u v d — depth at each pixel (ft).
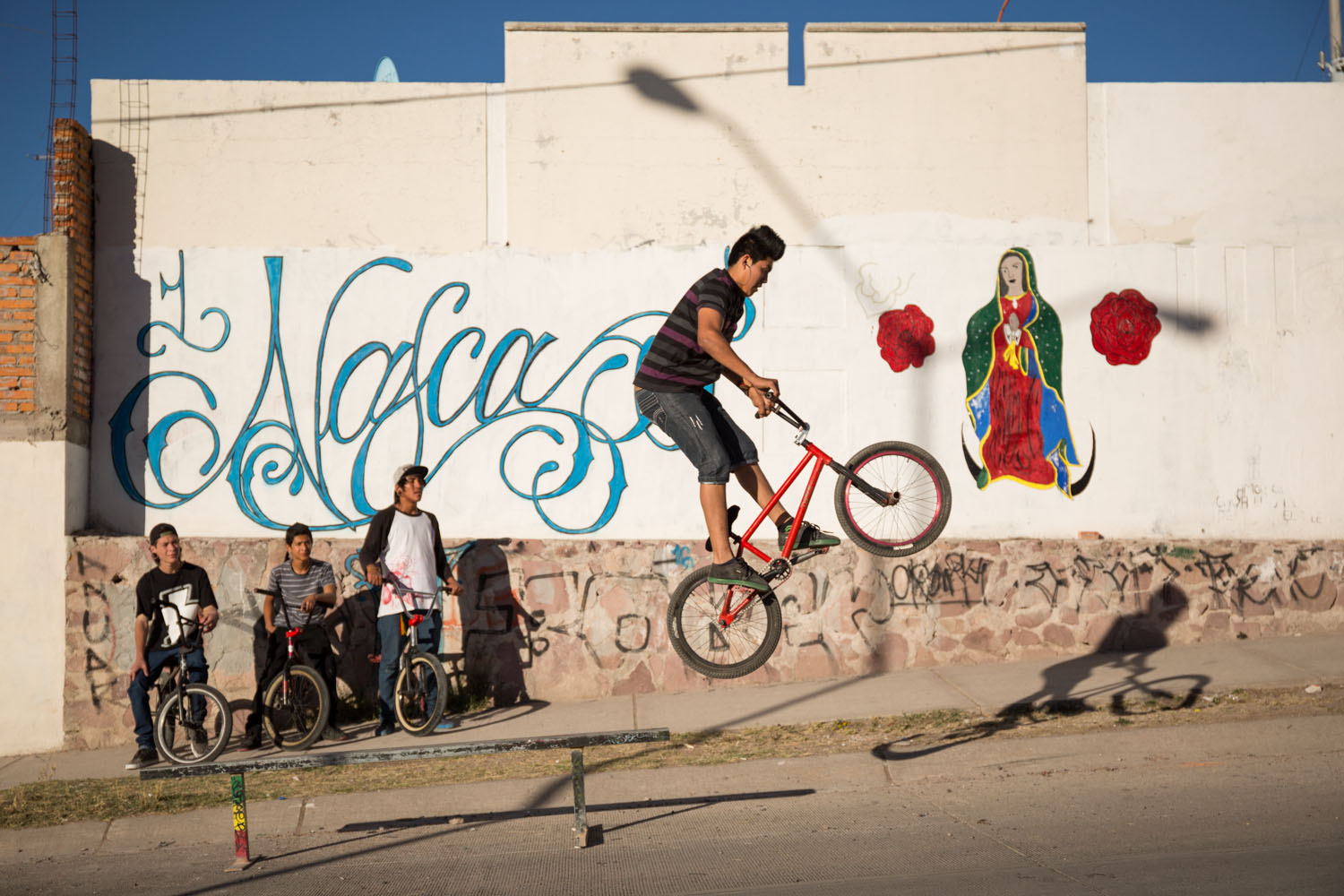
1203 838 17.47
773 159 33.58
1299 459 33.45
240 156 32.89
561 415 32.94
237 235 32.76
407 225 33.12
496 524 32.60
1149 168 33.99
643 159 33.42
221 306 32.55
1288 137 34.12
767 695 30.48
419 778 24.17
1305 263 33.94
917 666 32.27
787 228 33.55
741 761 23.97
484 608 31.83
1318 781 20.54
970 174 33.73
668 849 18.61
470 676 31.60
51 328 30.48
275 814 21.90
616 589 32.01
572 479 32.81
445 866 18.30
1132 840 17.58
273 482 32.32
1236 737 23.18
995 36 33.91
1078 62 33.94
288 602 28.84
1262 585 32.81
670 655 31.94
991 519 33.09
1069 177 33.83
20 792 24.67
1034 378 33.47
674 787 22.66
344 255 32.91
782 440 33.06
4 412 30.22
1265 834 17.47
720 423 17.63
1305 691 27.02
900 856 17.39
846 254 33.50
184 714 27.27
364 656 31.24
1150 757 22.74
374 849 19.65
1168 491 33.30
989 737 24.68
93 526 31.76
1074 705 27.09
